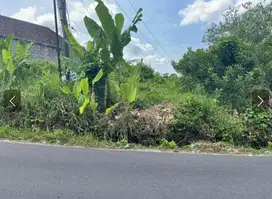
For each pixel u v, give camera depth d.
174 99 8.38
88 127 6.96
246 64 11.43
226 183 3.85
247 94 9.48
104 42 8.19
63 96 7.50
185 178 4.02
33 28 28.02
